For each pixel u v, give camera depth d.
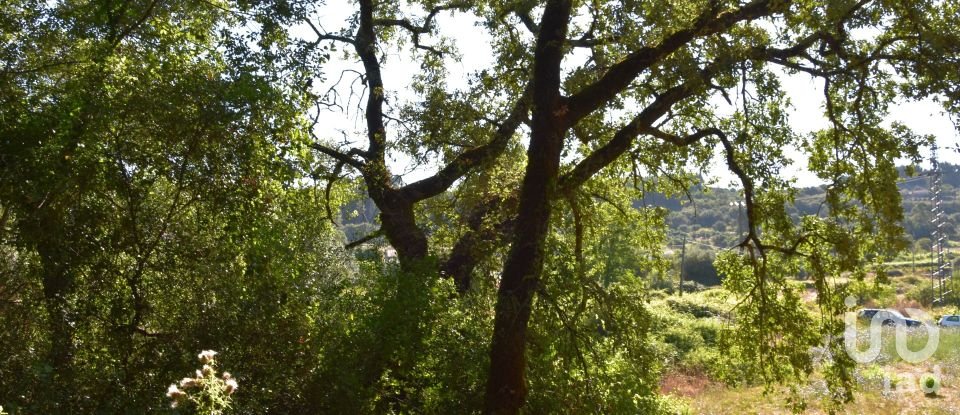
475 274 12.10
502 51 11.90
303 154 9.40
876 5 10.67
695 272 64.62
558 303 10.39
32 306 8.09
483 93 12.00
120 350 8.19
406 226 12.74
